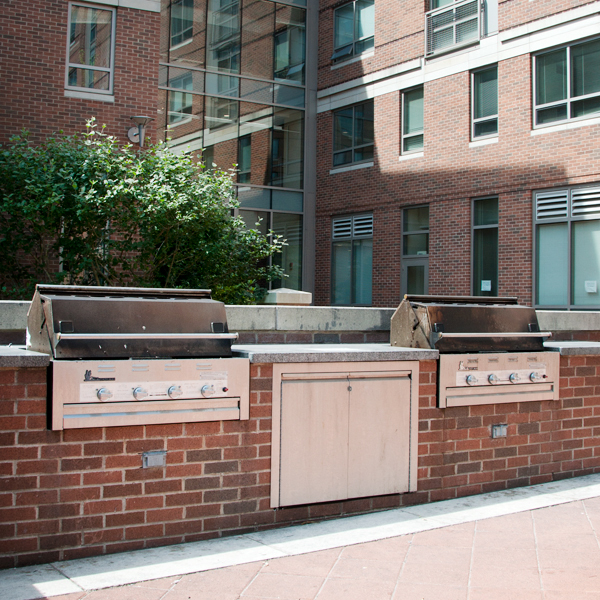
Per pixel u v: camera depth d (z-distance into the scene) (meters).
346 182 20.45
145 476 4.55
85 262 11.13
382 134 19.45
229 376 4.83
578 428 6.67
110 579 3.96
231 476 4.86
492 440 6.09
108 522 4.41
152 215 11.22
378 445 5.46
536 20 15.84
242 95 19.91
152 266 12.05
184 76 18.89
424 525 5.08
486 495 5.96
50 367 4.27
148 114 14.87
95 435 4.38
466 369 5.86
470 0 17.25
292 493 5.08
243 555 4.42
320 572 4.15
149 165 11.66
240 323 7.16
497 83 16.81
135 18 14.77
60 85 14.02
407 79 18.75
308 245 21.19
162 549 4.54
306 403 5.14
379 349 5.75
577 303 15.30
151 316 4.80
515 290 16.27
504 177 16.47
